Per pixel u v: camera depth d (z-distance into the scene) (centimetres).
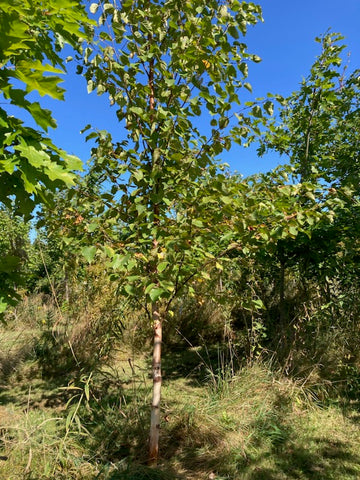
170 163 258
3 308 167
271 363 433
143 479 247
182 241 215
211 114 241
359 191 396
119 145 277
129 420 329
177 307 679
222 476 265
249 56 244
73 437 294
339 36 424
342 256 433
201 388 433
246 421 333
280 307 472
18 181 154
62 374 510
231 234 247
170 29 257
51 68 128
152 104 275
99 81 242
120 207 265
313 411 367
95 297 552
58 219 263
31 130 141
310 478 263
